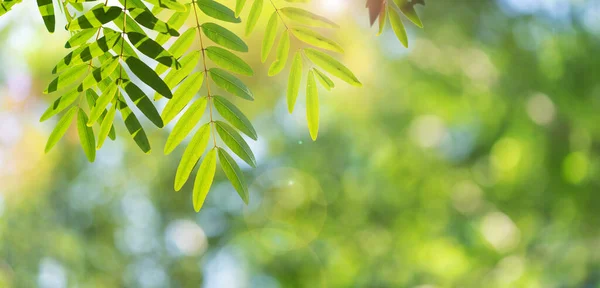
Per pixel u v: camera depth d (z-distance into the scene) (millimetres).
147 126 8133
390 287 8828
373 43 7102
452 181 8938
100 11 1539
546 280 7781
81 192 8562
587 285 7922
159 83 1576
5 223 7086
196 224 9867
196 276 9703
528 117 7559
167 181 9266
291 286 9375
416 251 8898
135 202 9531
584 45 6977
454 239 8945
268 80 6148
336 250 9492
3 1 1582
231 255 9938
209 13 1651
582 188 7379
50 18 1590
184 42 1682
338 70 1788
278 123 9242
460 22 7699
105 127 1663
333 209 9758
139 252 9430
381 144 9125
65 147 7762
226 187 9789
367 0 1643
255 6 1706
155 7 1655
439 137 8961
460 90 8000
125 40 1581
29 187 7410
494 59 7855
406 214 9172
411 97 8523
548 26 7266
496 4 7602
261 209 9883
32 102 6629
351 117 8906
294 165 9883
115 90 1622
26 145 7082
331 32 6055
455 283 8281
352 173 9656
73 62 1583
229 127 1757
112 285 8266
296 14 1724
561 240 7797
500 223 8383
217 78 1709
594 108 7000
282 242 9641
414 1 1596
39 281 7082
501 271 7945
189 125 1742
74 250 7570
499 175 8055
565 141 7379
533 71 7445
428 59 8078
